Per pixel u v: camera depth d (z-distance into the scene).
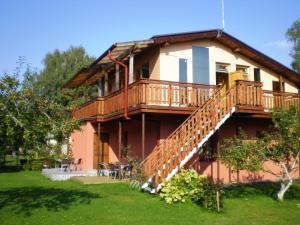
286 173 11.84
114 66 18.33
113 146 20.58
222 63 17.70
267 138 11.95
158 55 15.85
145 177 12.73
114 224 8.22
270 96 16.25
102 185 14.39
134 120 17.00
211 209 9.90
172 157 12.15
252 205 10.88
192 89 14.52
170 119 15.60
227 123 16.80
